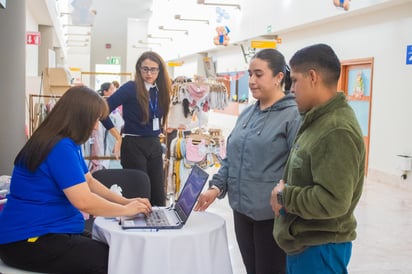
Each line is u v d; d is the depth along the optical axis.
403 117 7.83
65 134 2.34
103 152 4.92
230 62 16.97
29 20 11.57
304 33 11.20
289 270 2.03
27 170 2.32
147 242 2.22
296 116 2.42
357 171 1.76
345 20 9.45
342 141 1.74
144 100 3.83
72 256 2.33
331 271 1.87
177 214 2.62
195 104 5.39
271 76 2.49
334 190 1.71
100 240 2.46
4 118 5.55
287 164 2.04
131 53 25.00
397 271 4.07
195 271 2.29
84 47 32.62
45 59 14.85
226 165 2.75
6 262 2.37
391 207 6.41
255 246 2.57
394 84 8.03
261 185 2.48
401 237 5.05
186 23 20.41
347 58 9.40
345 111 1.83
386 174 8.14
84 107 2.35
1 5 4.15
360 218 5.80
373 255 4.46
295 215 1.92
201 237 2.31
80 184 2.30
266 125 2.51
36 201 2.31
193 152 5.25
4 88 5.53
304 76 1.86
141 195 3.29
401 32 7.86
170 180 5.36
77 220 2.45
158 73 3.91
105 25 21.48
